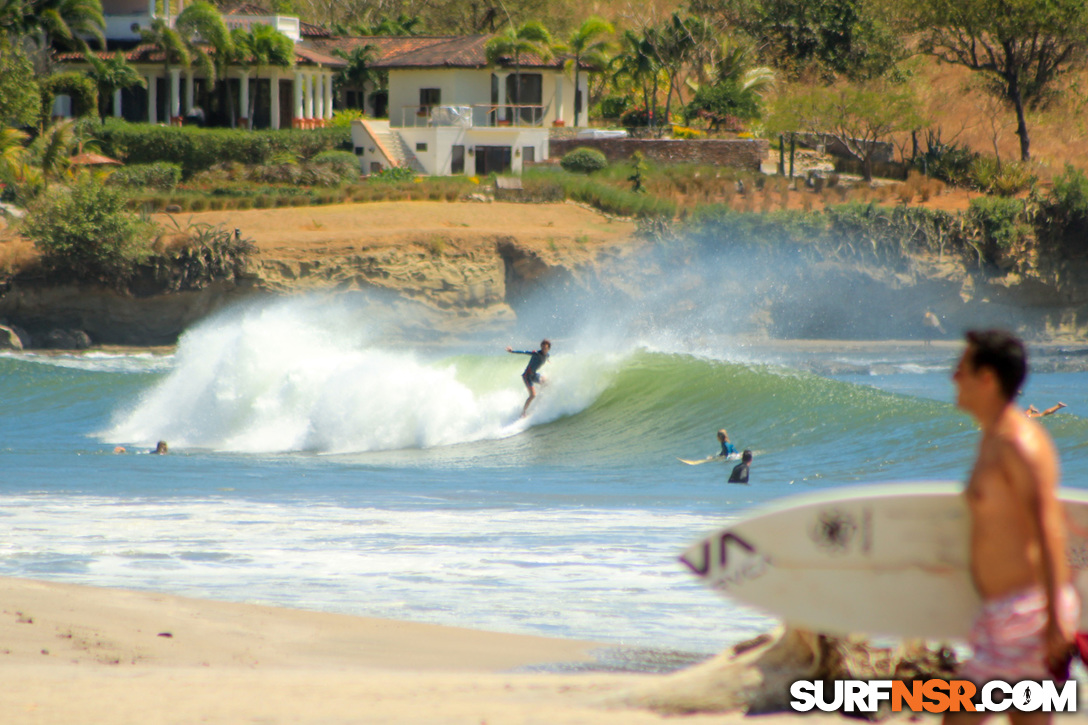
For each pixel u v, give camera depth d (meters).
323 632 27.89
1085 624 13.25
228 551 40.19
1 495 56.19
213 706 18.72
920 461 67.12
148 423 94.00
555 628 28.84
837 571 14.32
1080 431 68.06
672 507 52.50
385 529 45.56
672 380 87.94
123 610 29.16
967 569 13.84
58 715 17.94
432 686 20.92
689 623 29.67
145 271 172.00
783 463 70.19
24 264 170.00
